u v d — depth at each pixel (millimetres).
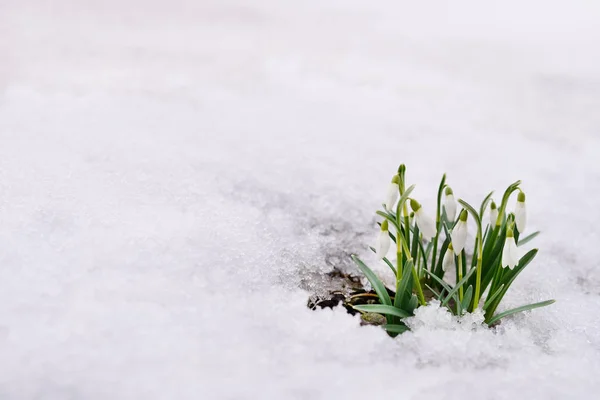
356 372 997
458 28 3211
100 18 3045
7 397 957
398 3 4121
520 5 4027
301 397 976
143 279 1050
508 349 1028
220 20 3230
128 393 966
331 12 3705
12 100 1497
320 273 1115
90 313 1014
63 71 1873
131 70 1979
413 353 1016
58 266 1052
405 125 1577
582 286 1118
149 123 1428
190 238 1103
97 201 1142
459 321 1038
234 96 1762
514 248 987
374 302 1088
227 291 1056
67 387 965
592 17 3615
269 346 1010
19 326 999
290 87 1907
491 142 1482
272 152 1319
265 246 1121
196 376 980
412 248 1071
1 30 2516
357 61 2320
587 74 2285
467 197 1243
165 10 3479
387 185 1260
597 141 1530
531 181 1290
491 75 2207
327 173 1275
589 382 1003
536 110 1785
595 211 1230
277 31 2957
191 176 1226
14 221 1097
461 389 989
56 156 1229
